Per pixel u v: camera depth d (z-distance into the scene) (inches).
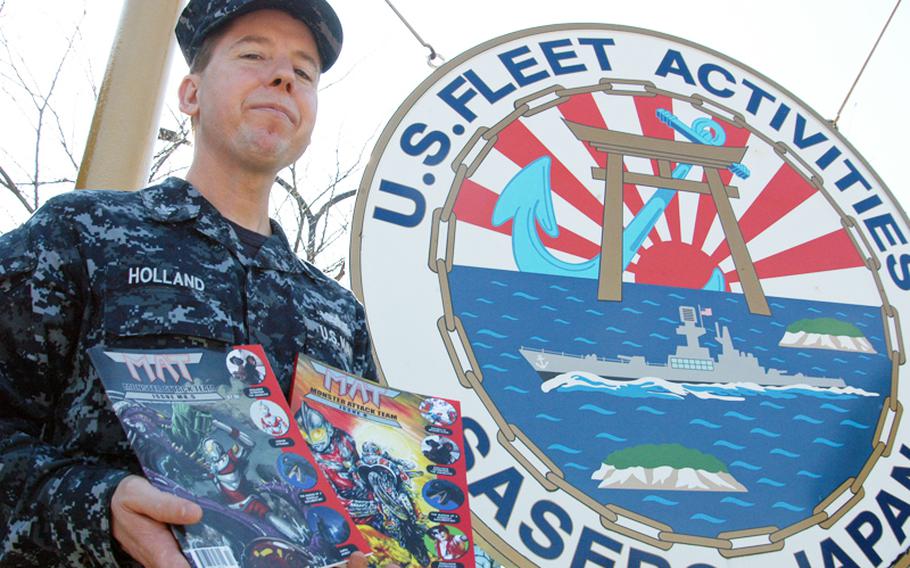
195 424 46.6
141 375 47.3
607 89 144.6
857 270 140.6
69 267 54.8
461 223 126.4
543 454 115.3
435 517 55.5
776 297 135.9
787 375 129.6
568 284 127.6
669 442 120.2
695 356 127.4
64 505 44.8
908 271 142.3
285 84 66.9
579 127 139.6
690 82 150.1
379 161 126.0
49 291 53.7
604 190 136.3
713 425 123.0
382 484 55.6
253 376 51.1
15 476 47.3
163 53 110.7
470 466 112.4
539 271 127.0
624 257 132.9
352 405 59.3
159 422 45.6
